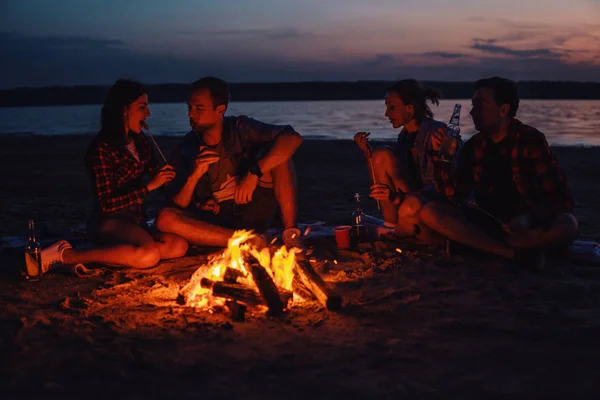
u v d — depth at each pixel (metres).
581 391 2.71
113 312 3.83
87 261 4.80
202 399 2.69
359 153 16.02
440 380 2.85
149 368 3.02
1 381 2.89
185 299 3.98
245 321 3.64
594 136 21.33
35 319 3.70
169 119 40.03
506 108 4.67
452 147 4.94
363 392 2.74
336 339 3.35
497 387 2.77
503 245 4.72
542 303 3.88
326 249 5.40
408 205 5.12
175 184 5.20
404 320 3.63
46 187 10.36
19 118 47.22
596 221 6.92
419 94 5.29
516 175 4.70
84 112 63.12
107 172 4.74
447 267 4.73
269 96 173.62
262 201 5.31
